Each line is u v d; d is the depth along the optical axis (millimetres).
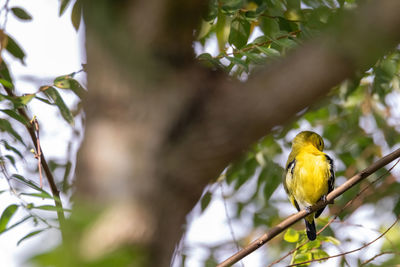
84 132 3504
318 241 10070
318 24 7977
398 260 11359
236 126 3332
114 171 3248
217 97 3414
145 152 3301
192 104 3420
